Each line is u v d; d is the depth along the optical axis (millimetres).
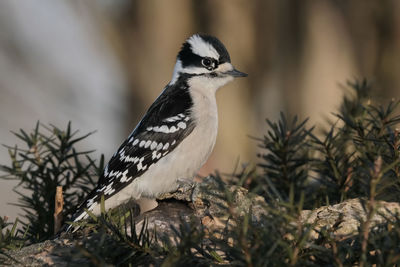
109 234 5082
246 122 18203
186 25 18062
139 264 4883
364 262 4078
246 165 7184
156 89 18484
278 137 6969
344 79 17953
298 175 6996
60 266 5359
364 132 6855
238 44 17938
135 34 18547
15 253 5668
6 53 21797
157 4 18094
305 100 18188
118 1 18844
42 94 21734
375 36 17891
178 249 4316
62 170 7336
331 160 6723
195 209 6555
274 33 18109
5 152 22000
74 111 20859
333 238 4375
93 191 7465
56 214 6602
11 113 21859
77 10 19828
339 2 18109
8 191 21203
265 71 18297
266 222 4449
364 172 5637
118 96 19375
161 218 6348
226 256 4719
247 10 17859
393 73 17531
